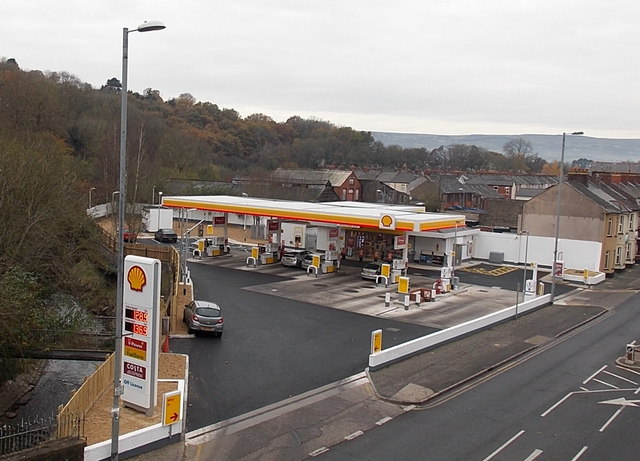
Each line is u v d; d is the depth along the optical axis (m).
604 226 48.81
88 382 17.08
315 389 20.47
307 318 30.36
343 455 15.72
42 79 76.88
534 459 15.84
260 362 23.09
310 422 17.80
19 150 31.03
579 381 22.72
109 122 82.19
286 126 151.75
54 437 15.03
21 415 18.81
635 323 33.31
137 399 17.25
